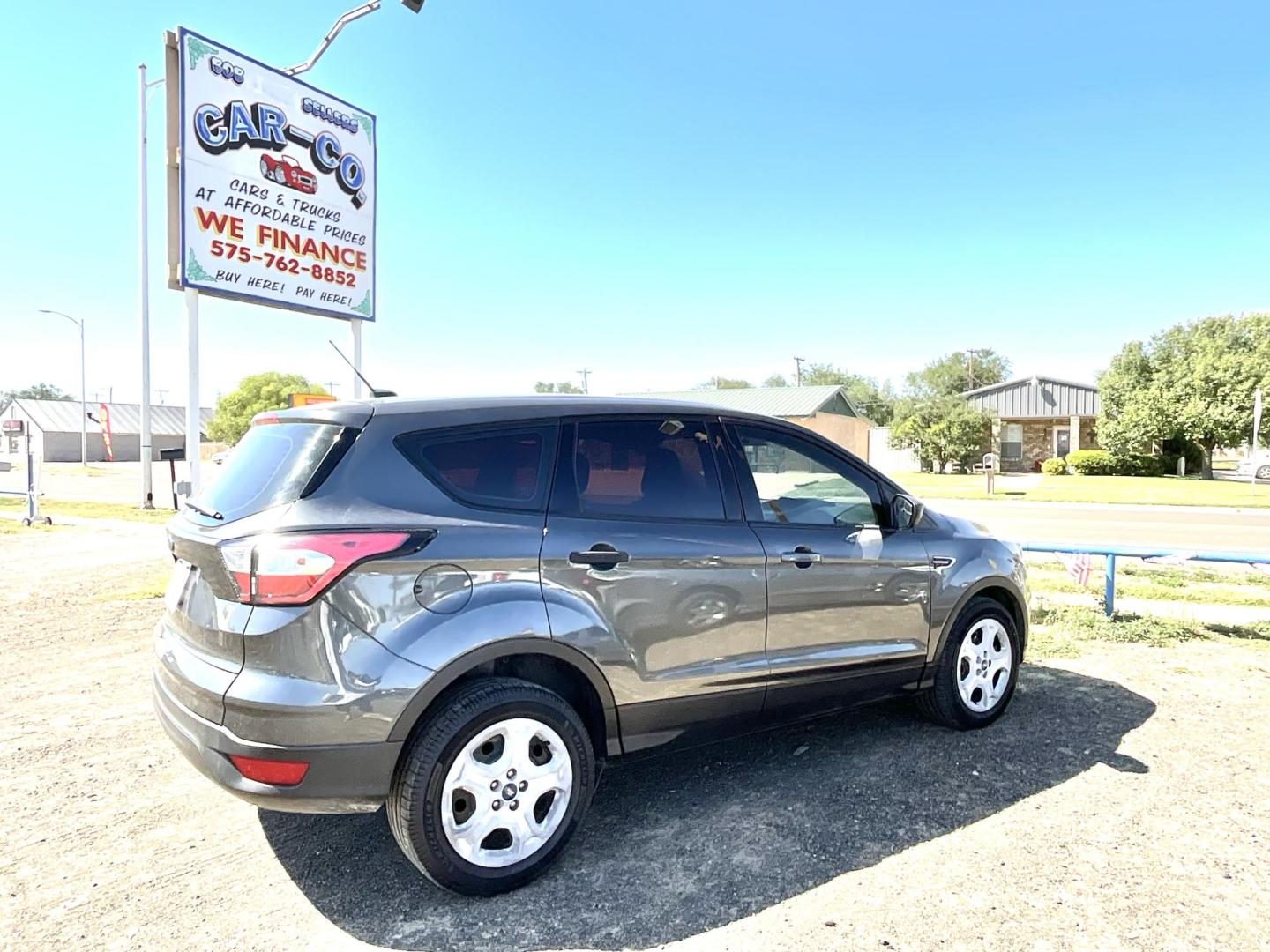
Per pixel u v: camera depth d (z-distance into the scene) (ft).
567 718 9.66
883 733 14.16
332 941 8.47
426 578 8.86
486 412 10.06
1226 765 12.70
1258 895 9.09
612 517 10.32
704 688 10.79
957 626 13.83
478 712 8.96
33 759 13.28
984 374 221.66
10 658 19.38
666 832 10.71
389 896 9.32
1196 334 116.57
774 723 11.81
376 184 41.65
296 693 8.28
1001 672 14.64
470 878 9.00
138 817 11.28
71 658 19.30
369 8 34.14
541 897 9.23
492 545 9.27
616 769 12.81
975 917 8.71
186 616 9.40
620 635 10.03
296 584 8.32
